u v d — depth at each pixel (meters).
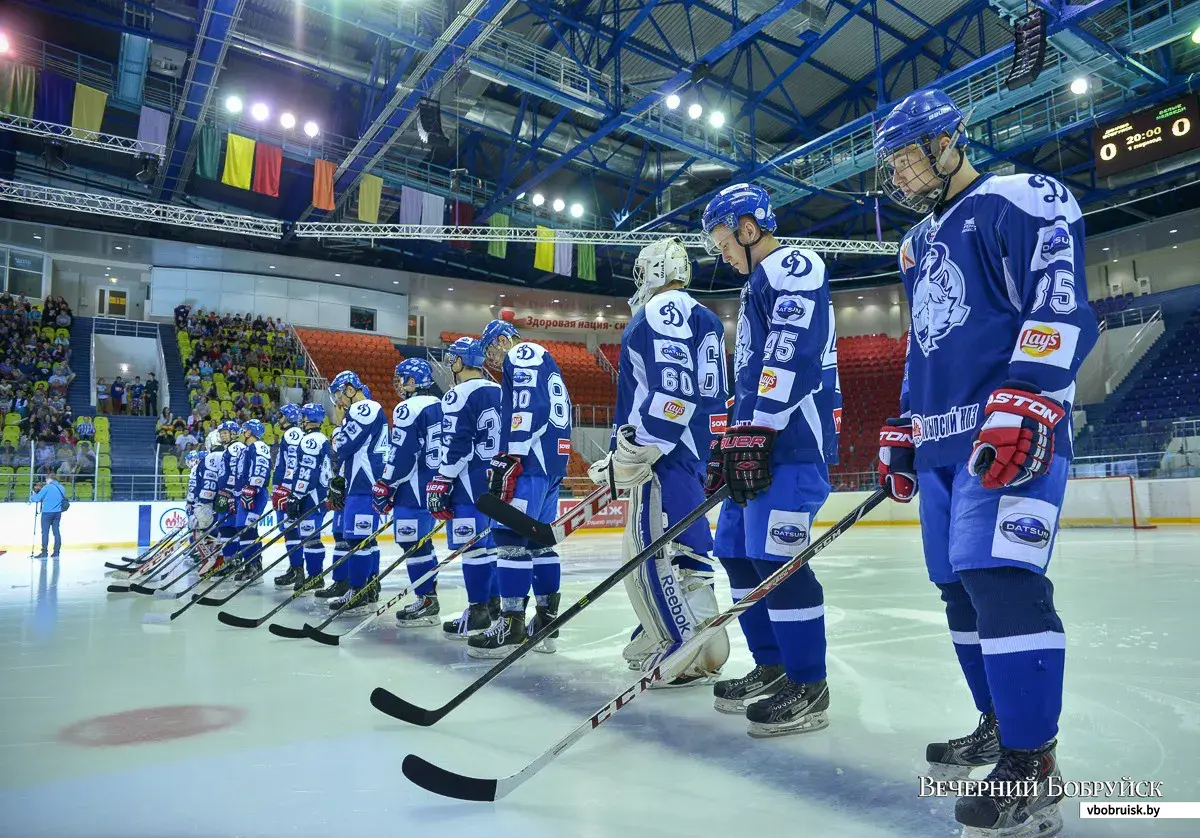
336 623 4.72
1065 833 1.46
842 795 1.70
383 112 14.62
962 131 1.65
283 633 3.96
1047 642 1.41
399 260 24.77
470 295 25.45
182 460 15.62
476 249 23.89
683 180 20.88
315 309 22.80
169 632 4.32
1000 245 1.56
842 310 26.58
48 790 1.81
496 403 4.11
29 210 19.88
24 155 18.61
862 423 23.55
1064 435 1.45
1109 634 3.57
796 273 2.15
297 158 17.47
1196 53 14.63
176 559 7.73
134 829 1.57
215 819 1.62
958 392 1.59
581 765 1.95
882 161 1.74
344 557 5.11
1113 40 13.22
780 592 2.20
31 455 13.72
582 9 15.41
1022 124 17.20
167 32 13.63
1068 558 7.98
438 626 4.50
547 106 19.23
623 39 15.38
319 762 2.00
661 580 2.69
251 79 17.28
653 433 2.68
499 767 1.95
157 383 19.39
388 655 3.56
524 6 15.67
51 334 18.92
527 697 2.71
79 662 3.42
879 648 3.39
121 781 1.87
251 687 2.89
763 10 13.61
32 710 2.56
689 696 2.72
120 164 19.47
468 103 16.50
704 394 2.86
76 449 14.11
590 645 3.74
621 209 21.30
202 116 15.09
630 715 2.45
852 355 25.27
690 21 15.48
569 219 22.47
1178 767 1.80
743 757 1.98
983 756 1.79
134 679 3.05
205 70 14.27
